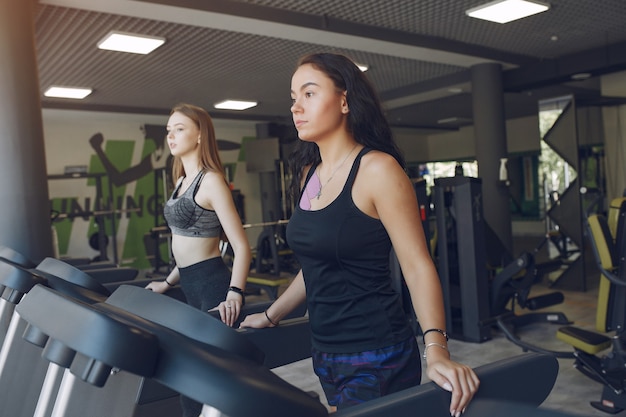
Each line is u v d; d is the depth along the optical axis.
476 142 7.04
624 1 5.08
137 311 0.82
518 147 14.50
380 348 1.24
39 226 3.47
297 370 3.95
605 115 8.85
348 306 1.25
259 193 12.49
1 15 3.35
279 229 9.23
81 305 0.66
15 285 1.35
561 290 6.37
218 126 11.79
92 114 9.42
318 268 1.26
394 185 1.17
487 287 4.46
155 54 6.06
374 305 1.24
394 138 1.33
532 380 1.08
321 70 1.26
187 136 2.11
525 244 12.48
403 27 5.66
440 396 0.97
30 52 3.48
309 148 1.39
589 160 8.90
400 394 0.95
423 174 16.50
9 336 1.48
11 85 3.38
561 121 6.38
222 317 1.81
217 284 2.11
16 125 3.39
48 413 1.13
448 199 4.82
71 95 8.00
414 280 1.17
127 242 10.95
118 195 10.84
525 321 4.69
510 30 5.91
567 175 6.38
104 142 10.69
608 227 3.41
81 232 10.52
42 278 1.37
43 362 1.42
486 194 6.97
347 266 1.23
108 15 4.75
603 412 2.91
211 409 0.65
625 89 7.38
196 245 2.11
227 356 0.70
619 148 8.75
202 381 0.63
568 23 5.71
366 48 5.97
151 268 11.13
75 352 0.71
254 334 1.46
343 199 1.20
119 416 0.95
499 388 1.03
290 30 5.16
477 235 4.39
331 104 1.26
